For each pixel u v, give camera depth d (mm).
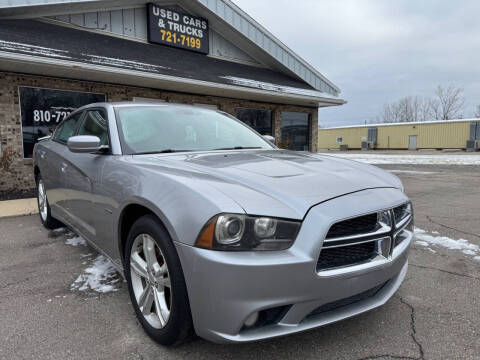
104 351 1995
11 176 7605
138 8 10117
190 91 10391
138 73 7879
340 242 1772
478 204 6539
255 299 1626
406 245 2191
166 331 1922
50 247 3846
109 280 2965
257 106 12539
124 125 2824
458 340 2094
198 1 10633
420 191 8266
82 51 7711
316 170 2256
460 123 37375
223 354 1958
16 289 2805
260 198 1756
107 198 2447
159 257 2057
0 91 7348
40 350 2008
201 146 2994
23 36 7277
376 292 2113
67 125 3920
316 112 14805
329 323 1822
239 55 12727
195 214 1707
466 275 3082
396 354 1962
